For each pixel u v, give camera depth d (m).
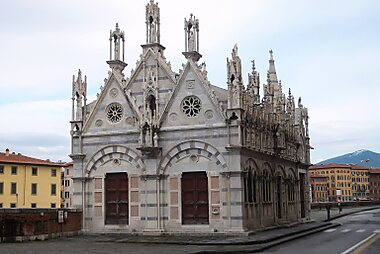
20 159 110.25
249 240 39.41
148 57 51.25
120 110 50.91
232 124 45.91
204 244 38.97
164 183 48.03
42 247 36.78
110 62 52.69
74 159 51.50
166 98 49.19
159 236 46.19
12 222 41.34
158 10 52.16
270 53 68.75
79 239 44.06
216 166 46.25
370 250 33.09
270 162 54.59
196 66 48.34
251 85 51.53
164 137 48.41
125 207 49.50
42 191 112.12
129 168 49.62
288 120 63.22
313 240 42.97
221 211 45.56
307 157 71.12
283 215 57.56
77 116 51.84
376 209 111.81
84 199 50.62
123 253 32.78
